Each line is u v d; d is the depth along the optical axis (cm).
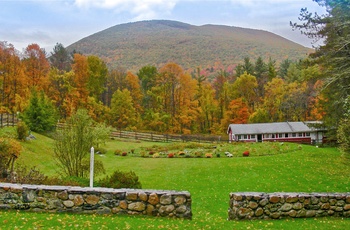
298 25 2758
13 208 1030
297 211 1128
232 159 3381
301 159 3206
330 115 3497
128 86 8150
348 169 2717
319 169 2727
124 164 3297
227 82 8088
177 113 7394
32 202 1036
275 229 984
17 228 838
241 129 5603
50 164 2870
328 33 2583
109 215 1034
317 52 3119
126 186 1627
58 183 1510
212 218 1170
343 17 2256
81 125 2023
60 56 9300
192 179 2503
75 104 6544
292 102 6831
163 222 988
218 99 8144
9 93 6041
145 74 8669
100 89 7494
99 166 2033
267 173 2628
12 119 4178
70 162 1992
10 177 1630
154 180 2505
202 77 8425
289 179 2408
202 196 1955
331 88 2928
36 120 4128
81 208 1045
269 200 1117
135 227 920
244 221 1078
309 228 998
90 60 7319
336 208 1149
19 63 6197
